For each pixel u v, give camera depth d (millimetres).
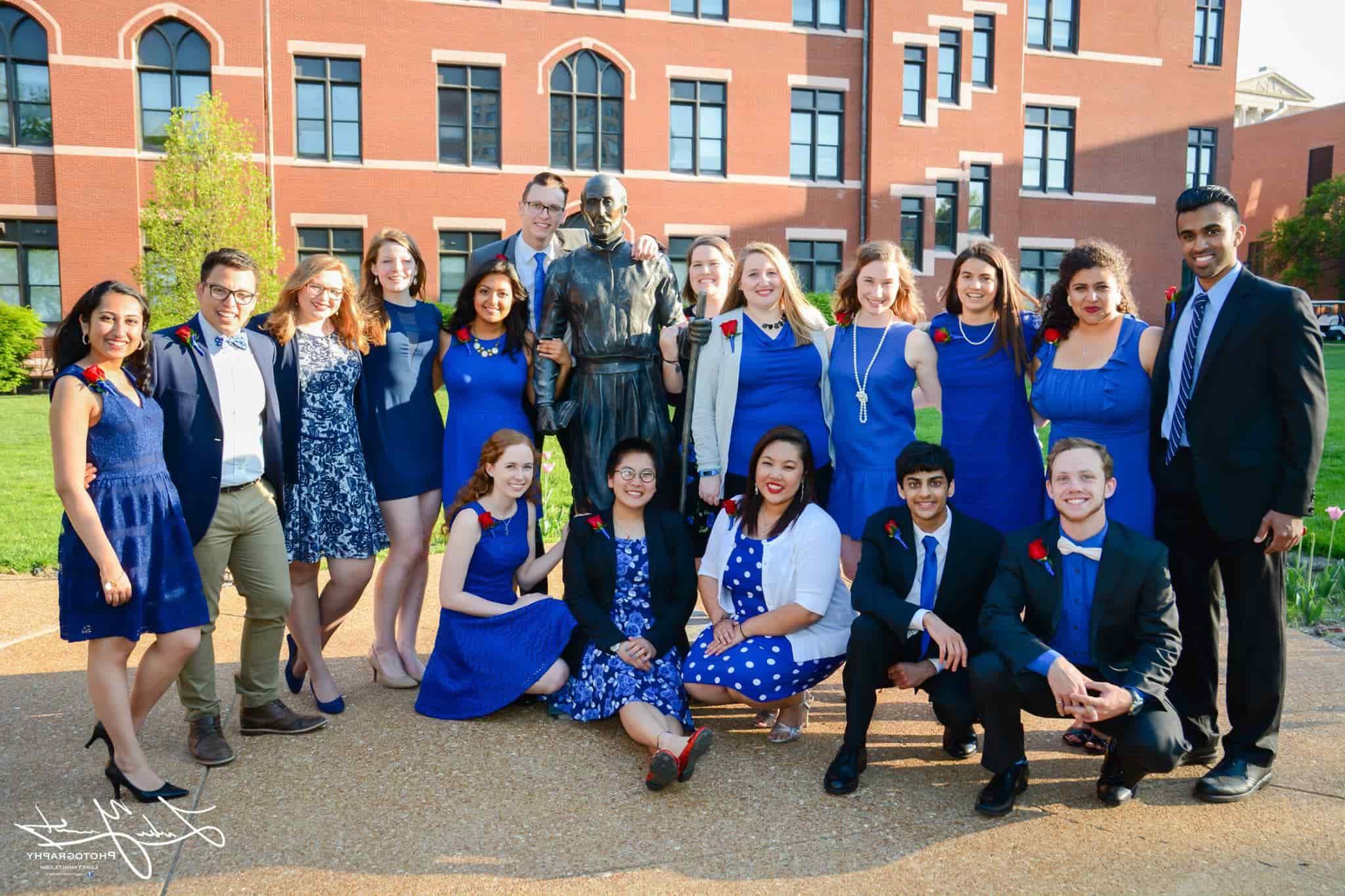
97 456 3131
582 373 4496
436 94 20109
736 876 2756
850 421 4145
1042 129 25078
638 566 3938
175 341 3449
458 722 3936
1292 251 35625
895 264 4133
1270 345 3180
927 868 2795
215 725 3602
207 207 16656
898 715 4043
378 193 19859
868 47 22672
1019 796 3256
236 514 3578
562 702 3896
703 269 4512
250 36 18922
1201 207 3248
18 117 18672
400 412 4328
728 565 3877
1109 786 3201
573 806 3186
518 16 20375
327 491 4051
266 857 2867
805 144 22703
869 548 3652
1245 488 3213
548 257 4867
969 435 3986
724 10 21859
